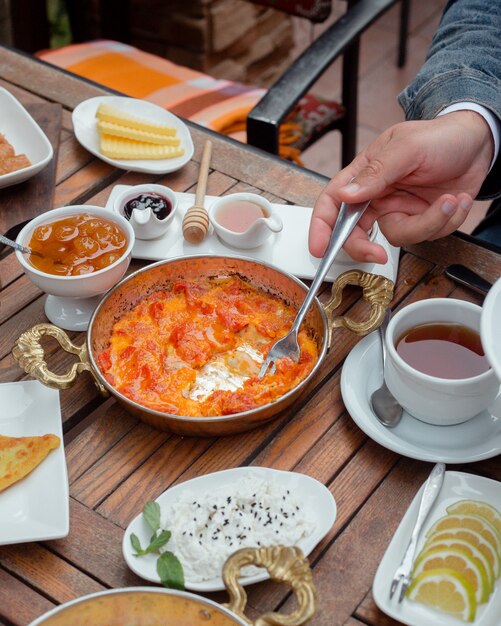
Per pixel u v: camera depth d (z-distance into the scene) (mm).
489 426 1109
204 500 984
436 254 1361
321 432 1112
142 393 1106
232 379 1133
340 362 1198
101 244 1225
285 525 965
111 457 1084
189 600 837
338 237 1235
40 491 1012
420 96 1439
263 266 1222
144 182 1500
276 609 934
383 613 930
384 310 1187
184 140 1564
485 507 991
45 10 2389
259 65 3090
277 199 1465
